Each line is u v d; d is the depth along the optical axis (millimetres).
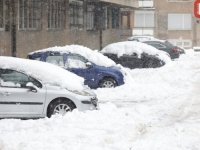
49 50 18000
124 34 61875
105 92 17375
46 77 11508
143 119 11336
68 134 9242
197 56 38844
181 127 9703
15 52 28375
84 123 10484
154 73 25547
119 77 18312
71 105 11500
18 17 28438
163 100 15266
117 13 52906
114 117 11328
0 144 8250
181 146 8117
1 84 11125
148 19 62406
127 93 17172
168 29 63062
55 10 35031
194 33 63438
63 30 36469
